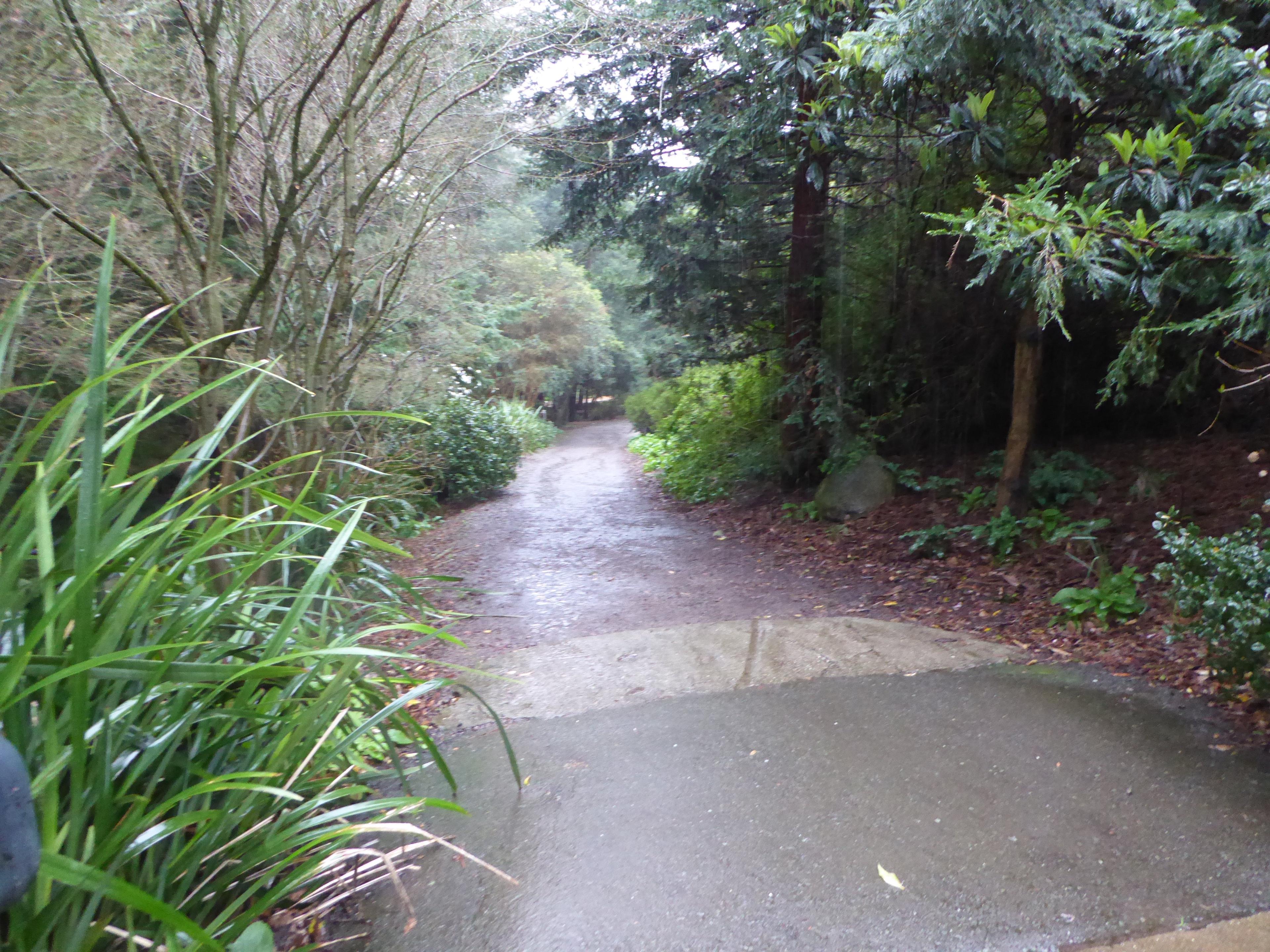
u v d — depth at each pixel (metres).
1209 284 4.66
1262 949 2.45
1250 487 6.67
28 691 1.63
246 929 2.27
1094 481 7.69
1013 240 4.47
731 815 3.30
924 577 7.01
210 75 4.02
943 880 2.83
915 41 5.46
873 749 3.86
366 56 4.54
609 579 7.80
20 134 4.71
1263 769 3.51
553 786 3.60
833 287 10.46
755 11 9.27
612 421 44.94
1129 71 5.82
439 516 12.30
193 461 2.31
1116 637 5.13
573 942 2.57
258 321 5.66
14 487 3.51
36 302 4.94
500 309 16.14
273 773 2.19
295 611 2.26
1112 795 3.35
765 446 12.01
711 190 11.10
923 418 10.40
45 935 1.66
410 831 2.17
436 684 2.82
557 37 6.39
